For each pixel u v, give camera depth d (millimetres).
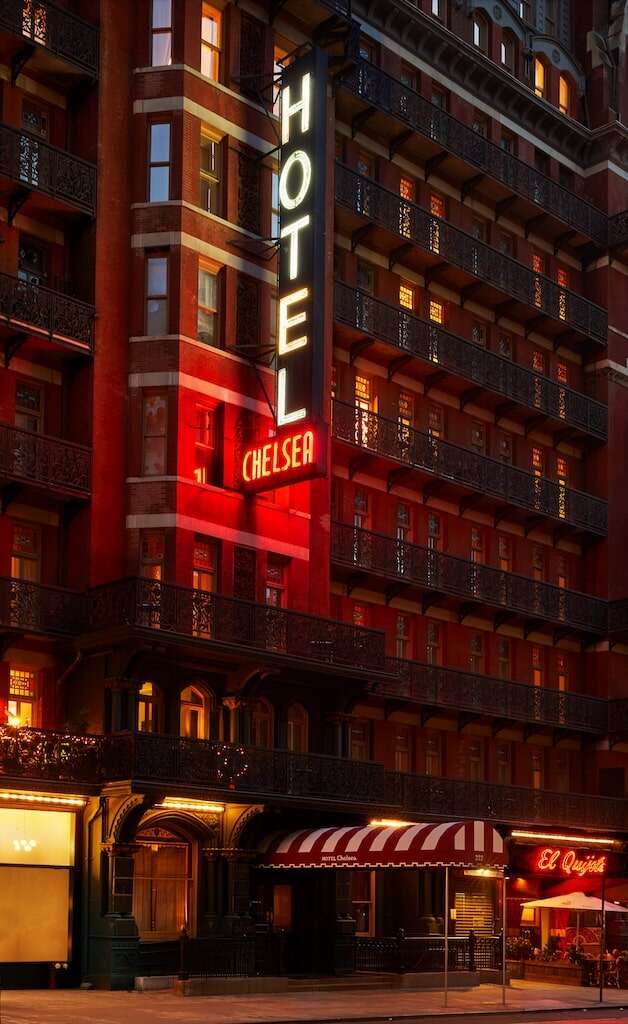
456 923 46406
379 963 41625
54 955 35531
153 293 39750
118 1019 28406
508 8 54625
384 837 37156
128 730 36531
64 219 39312
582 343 55594
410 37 50062
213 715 39406
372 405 47406
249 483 40031
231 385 40406
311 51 41188
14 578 36094
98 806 36156
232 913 38062
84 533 37969
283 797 38500
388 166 48812
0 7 37500
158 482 38688
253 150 42031
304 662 39812
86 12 40438
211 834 38219
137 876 37250
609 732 53125
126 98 40469
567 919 50906
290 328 39906
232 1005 32594
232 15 42125
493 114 53375
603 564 54688
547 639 53125
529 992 41375
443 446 48312
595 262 56594
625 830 52281
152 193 40156
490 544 51438
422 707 47531
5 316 36625
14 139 37312
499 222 53156
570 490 53375
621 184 57438
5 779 34219
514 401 51188
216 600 38219
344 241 46594
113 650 36781
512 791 48062
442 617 49281
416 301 49469
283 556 41375
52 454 37281
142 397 39219
